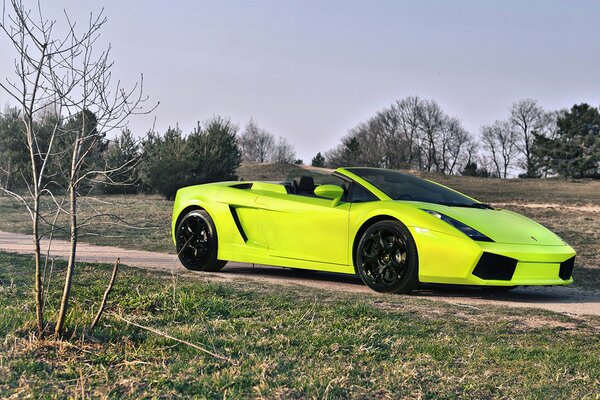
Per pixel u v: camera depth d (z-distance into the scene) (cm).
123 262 774
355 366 339
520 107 8388
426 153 8456
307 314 459
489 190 4034
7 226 1257
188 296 489
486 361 360
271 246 707
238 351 355
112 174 427
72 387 287
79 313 410
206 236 752
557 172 6581
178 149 2242
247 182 763
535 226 656
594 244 1081
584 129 6456
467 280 584
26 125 369
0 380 294
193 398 279
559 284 613
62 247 933
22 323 384
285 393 289
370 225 639
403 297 582
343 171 698
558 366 352
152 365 323
